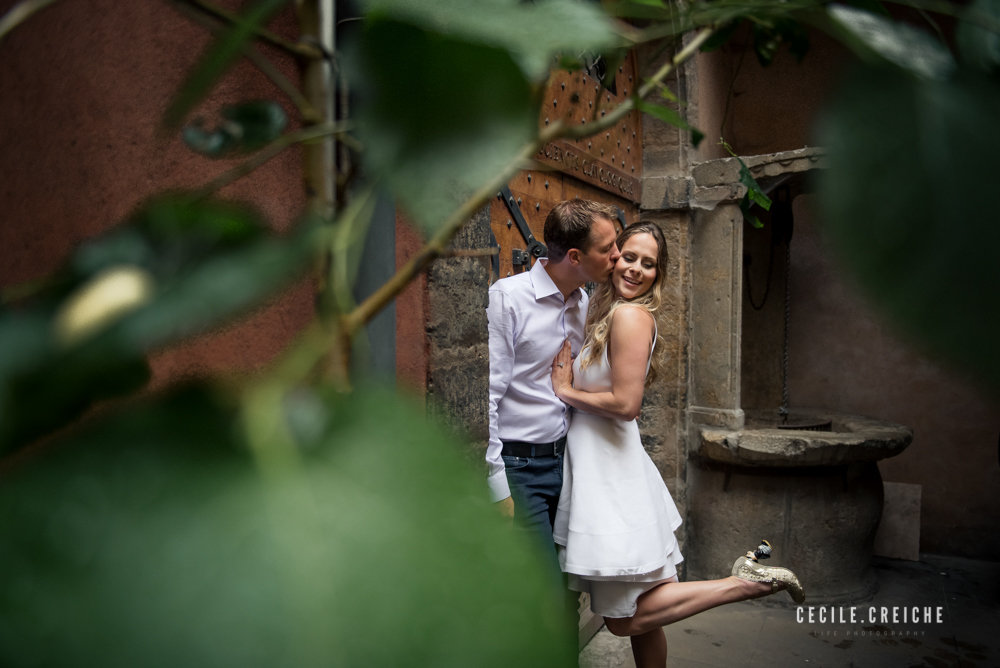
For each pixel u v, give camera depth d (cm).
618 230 261
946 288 11
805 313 511
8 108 68
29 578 10
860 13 17
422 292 155
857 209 12
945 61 15
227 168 66
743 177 133
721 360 406
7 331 13
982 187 12
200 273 13
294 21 65
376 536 11
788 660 322
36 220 71
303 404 13
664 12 23
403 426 13
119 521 10
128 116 70
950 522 483
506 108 16
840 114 13
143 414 12
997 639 346
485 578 11
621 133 379
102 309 13
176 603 10
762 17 27
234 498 11
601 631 345
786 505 389
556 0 16
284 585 10
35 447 13
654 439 414
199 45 68
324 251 15
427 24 16
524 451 224
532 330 217
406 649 10
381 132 16
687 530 412
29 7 17
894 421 494
